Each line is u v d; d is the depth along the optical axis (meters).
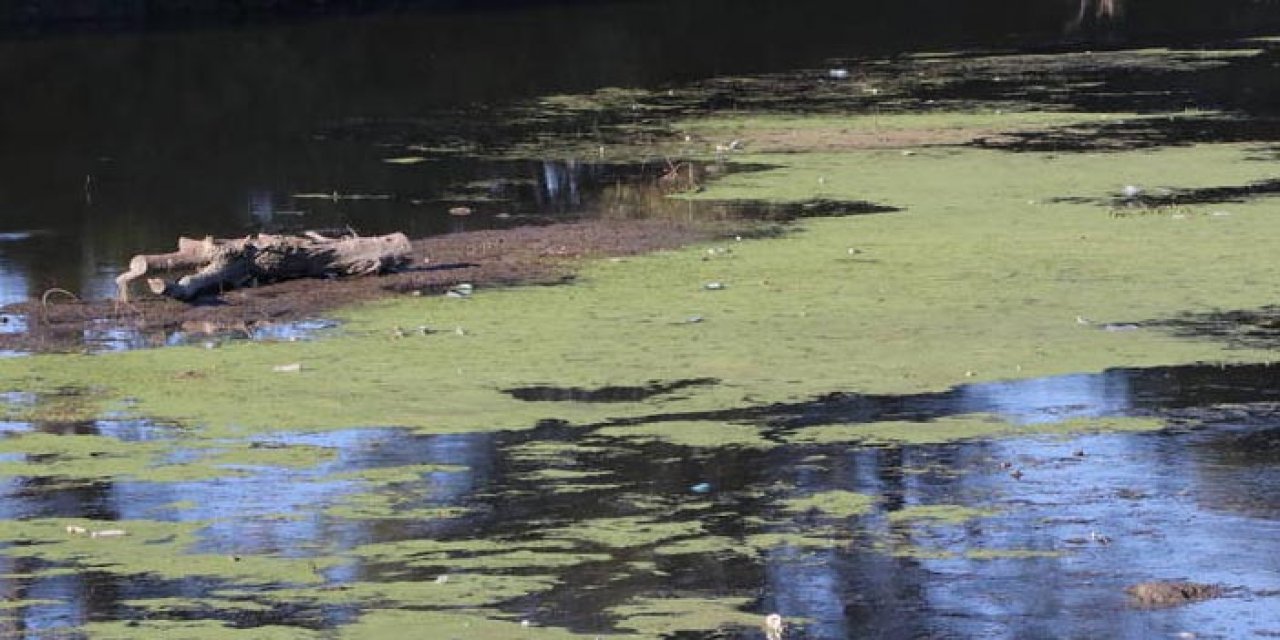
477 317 28.59
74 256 34.75
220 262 30.83
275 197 40.75
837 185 39.31
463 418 23.45
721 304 28.98
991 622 17.09
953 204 36.75
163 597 18.09
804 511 20.03
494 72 62.38
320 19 80.31
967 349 26.05
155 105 56.25
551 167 43.31
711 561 18.73
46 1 80.38
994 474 21.03
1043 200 36.91
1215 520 19.45
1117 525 19.41
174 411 24.09
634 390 24.50
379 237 32.47
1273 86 53.88
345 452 22.30
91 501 20.81
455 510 20.28
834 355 25.92
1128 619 17.08
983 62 62.00
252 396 24.64
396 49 68.94
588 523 19.84
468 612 17.59
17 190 42.50
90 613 17.72
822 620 17.23
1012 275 30.44
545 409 23.75
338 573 18.61
